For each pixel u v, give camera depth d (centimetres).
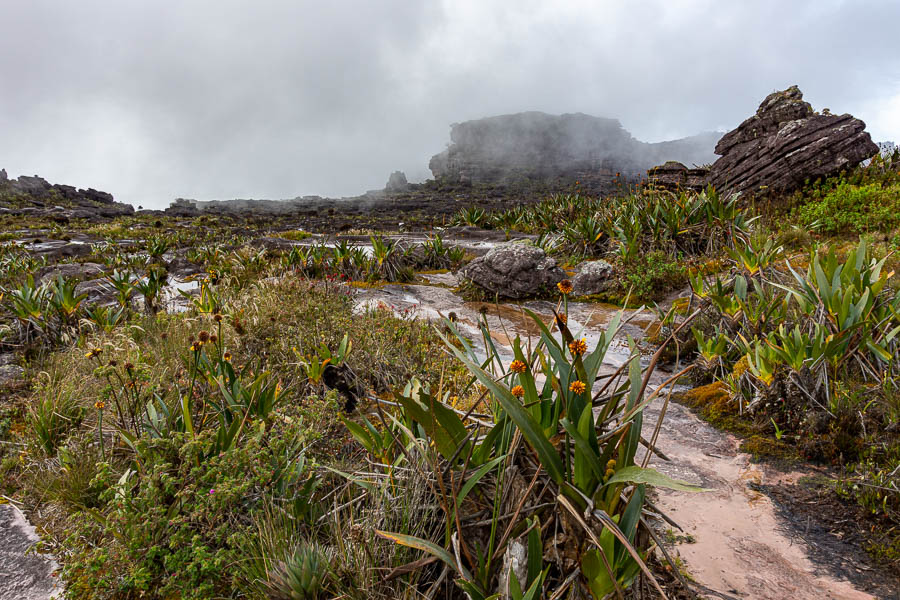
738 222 919
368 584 190
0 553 245
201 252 1277
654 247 923
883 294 421
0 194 5456
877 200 934
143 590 217
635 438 163
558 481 162
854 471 299
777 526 263
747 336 466
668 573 222
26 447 337
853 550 242
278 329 477
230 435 261
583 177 12275
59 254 1514
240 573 210
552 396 196
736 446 351
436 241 1267
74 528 245
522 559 173
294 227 2945
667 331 540
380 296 848
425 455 190
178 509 226
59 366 459
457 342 566
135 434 290
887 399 340
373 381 441
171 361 431
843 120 1258
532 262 859
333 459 279
